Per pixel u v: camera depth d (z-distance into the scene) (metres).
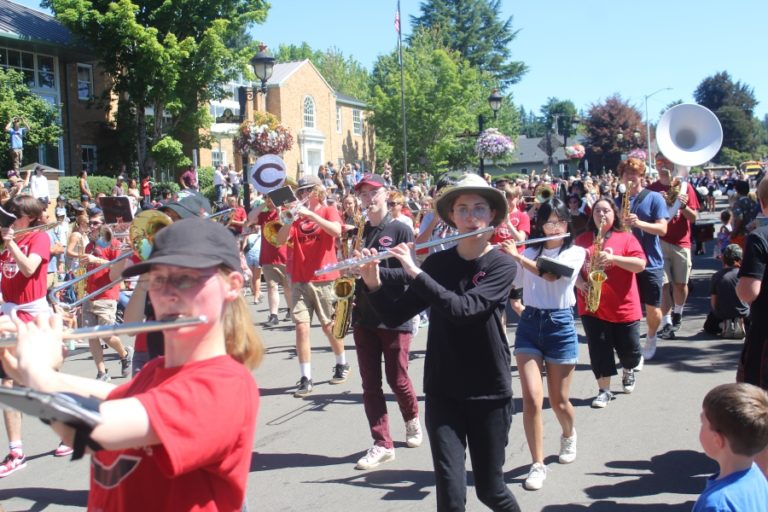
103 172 27.53
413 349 8.63
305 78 37.50
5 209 5.29
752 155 86.38
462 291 3.37
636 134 52.09
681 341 8.47
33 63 25.30
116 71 25.58
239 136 17.92
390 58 48.69
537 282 4.51
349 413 6.21
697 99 91.62
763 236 3.74
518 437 5.45
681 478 4.57
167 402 1.64
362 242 5.62
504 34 71.56
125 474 1.75
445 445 3.26
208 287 1.82
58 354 1.78
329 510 4.25
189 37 24.89
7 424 5.14
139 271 1.83
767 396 2.81
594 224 5.75
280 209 6.46
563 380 4.61
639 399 6.27
